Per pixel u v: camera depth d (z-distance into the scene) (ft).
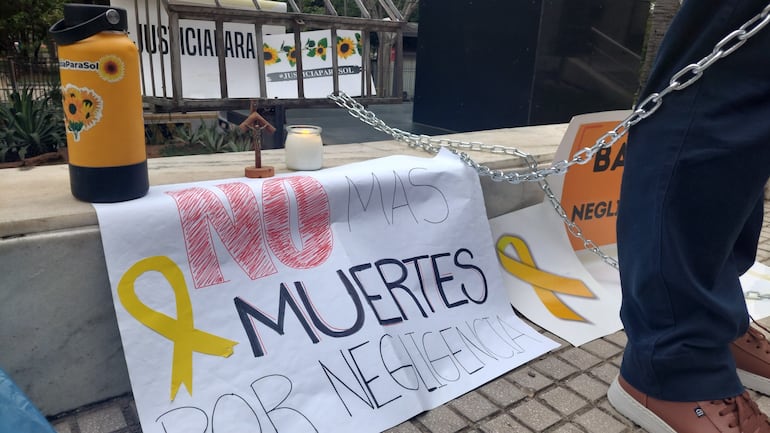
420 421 5.21
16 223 4.45
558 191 8.48
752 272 9.05
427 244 6.75
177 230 5.04
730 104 4.30
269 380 5.01
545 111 19.75
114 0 7.57
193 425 4.60
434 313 6.38
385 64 9.46
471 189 7.30
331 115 25.80
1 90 22.40
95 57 4.53
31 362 4.73
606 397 5.67
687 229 4.53
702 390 4.78
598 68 20.61
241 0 8.89
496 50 20.13
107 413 5.03
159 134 19.19
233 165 6.84
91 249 4.78
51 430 3.41
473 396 5.62
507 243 8.11
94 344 4.99
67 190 5.29
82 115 4.63
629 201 4.93
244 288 5.32
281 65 8.70
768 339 6.93
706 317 4.62
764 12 4.07
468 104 21.66
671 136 4.55
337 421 5.00
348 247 6.14
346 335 5.56
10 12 31.30
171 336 4.82
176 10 7.22
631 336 5.09
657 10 25.68
